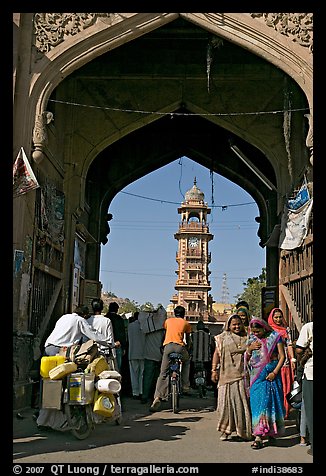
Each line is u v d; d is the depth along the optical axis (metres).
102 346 5.95
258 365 5.00
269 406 4.93
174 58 10.08
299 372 5.41
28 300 6.97
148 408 7.46
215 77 10.04
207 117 10.17
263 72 9.95
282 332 6.29
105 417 5.31
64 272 9.33
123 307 58.91
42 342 7.71
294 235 8.31
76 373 5.15
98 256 12.59
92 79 10.22
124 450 4.62
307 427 5.02
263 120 10.05
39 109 7.07
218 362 5.32
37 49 7.18
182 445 4.89
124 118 10.27
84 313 6.52
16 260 6.48
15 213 6.62
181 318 7.46
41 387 5.39
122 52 10.12
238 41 7.29
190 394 9.59
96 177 12.60
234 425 5.11
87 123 10.26
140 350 8.23
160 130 12.59
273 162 9.97
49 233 8.30
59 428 5.22
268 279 11.76
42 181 8.02
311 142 6.89
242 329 5.29
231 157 12.61
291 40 7.12
